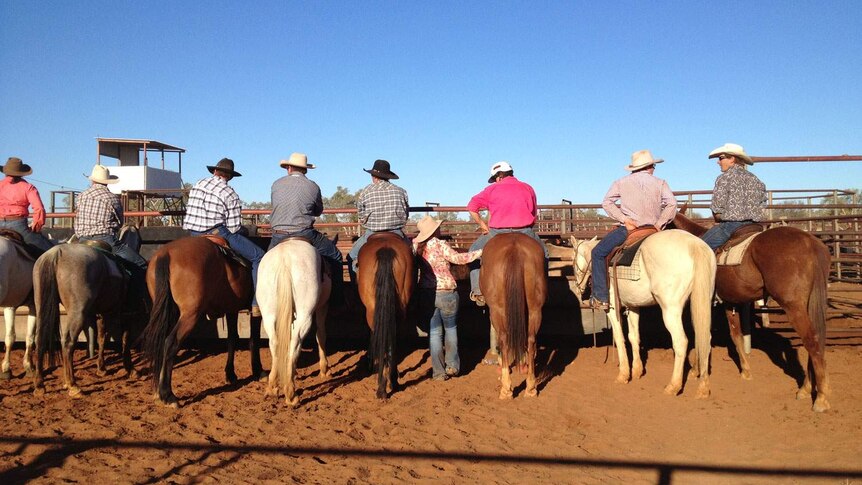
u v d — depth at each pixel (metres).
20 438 5.32
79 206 7.64
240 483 4.41
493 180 7.84
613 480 4.57
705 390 6.53
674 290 6.35
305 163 7.25
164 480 4.45
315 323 8.20
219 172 7.11
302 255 6.30
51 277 6.61
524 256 6.43
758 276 6.36
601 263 7.30
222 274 6.65
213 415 6.08
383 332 6.35
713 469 4.75
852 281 11.33
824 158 8.52
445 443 5.36
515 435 5.58
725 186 6.90
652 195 6.93
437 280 7.43
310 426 5.77
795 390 6.80
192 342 10.40
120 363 8.70
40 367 6.74
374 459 4.95
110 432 5.52
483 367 8.30
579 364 8.30
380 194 7.30
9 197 7.63
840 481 4.41
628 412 6.22
